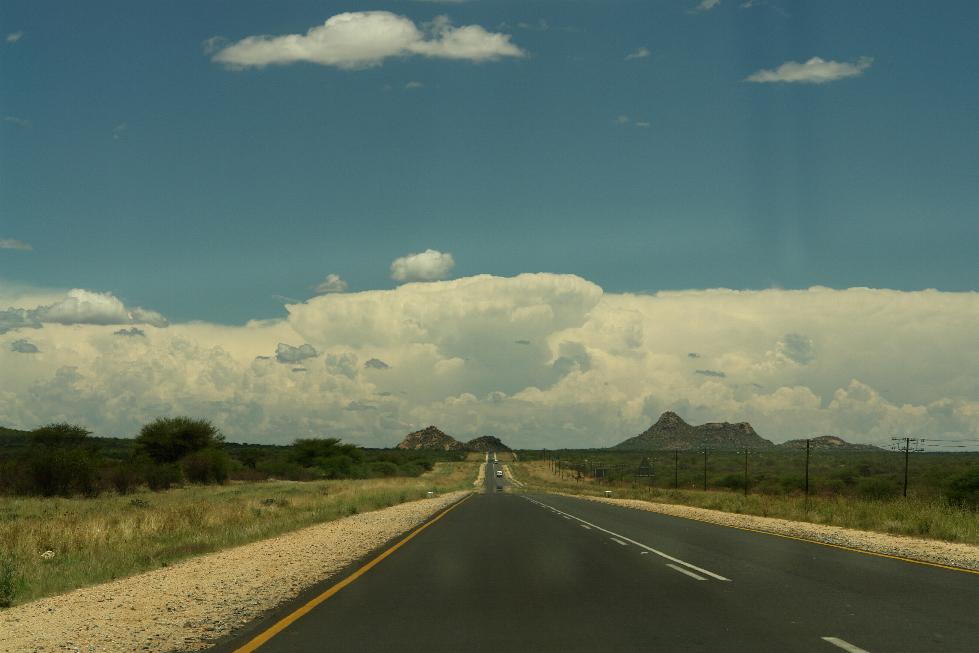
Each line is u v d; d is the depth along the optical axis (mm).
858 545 22562
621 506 50000
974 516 27516
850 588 14266
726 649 9359
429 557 19859
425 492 71625
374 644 9797
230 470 91062
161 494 63594
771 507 39875
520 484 131125
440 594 13812
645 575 16250
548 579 15695
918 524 26625
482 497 69688
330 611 12141
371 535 26672
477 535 26656
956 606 12352
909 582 15016
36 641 10031
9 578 13891
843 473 93812
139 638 10211
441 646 9648
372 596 13617
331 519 35594
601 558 19500
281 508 40250
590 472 155250
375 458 190500
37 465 57312
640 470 119375
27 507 45344
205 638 10227
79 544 22047
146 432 88438
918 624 10883
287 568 17438
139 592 14047
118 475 65562
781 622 11062
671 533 27266
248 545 23266
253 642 9945
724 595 13531
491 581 15445
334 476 123562
